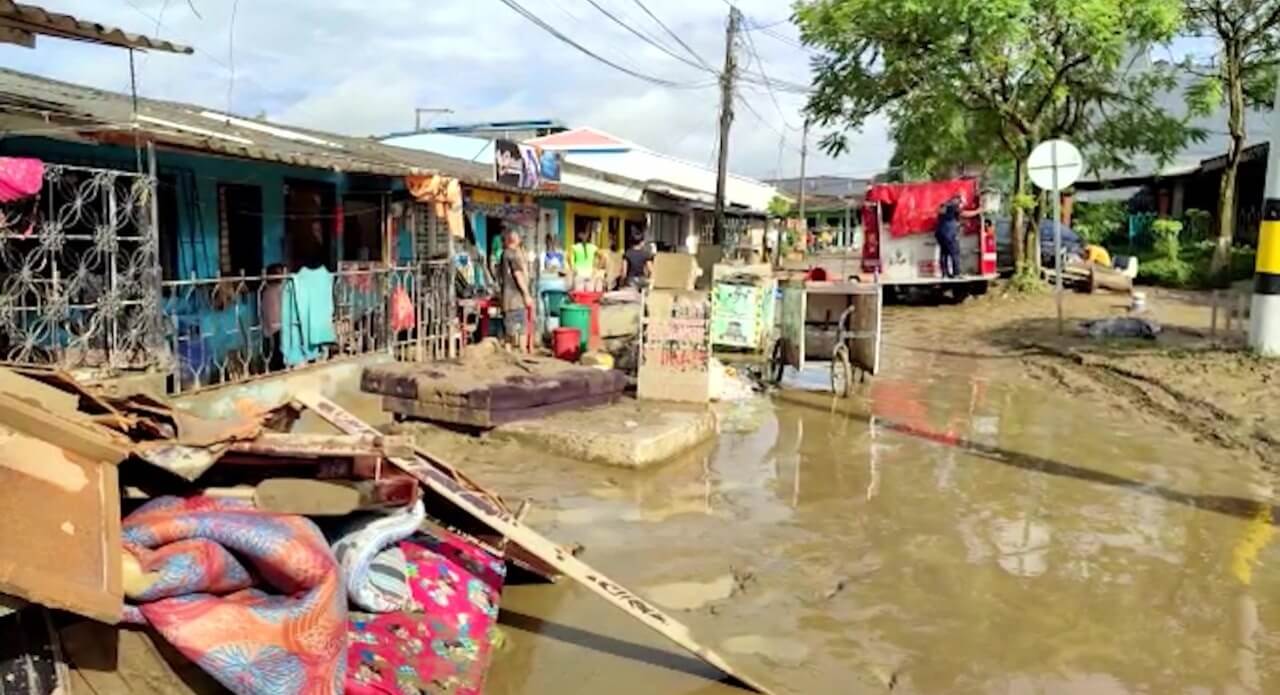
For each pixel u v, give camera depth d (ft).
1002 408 36.83
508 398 29.68
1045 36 73.20
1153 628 17.24
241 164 37.09
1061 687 15.12
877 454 29.55
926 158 81.15
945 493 25.36
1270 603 18.37
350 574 13.96
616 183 85.30
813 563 20.13
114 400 14.33
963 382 42.88
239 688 11.13
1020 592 18.76
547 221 69.31
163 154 33.35
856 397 39.14
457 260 50.39
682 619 17.22
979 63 74.38
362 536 14.56
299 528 12.62
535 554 16.17
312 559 12.14
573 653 15.76
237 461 14.11
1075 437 31.86
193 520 12.07
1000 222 93.20
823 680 15.20
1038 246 80.43
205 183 35.32
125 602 11.11
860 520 23.00
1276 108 40.11
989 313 69.92
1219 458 28.99
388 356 40.47
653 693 14.57
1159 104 95.66
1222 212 81.97
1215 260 82.48
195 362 34.14
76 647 10.86
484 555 17.52
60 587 9.77
